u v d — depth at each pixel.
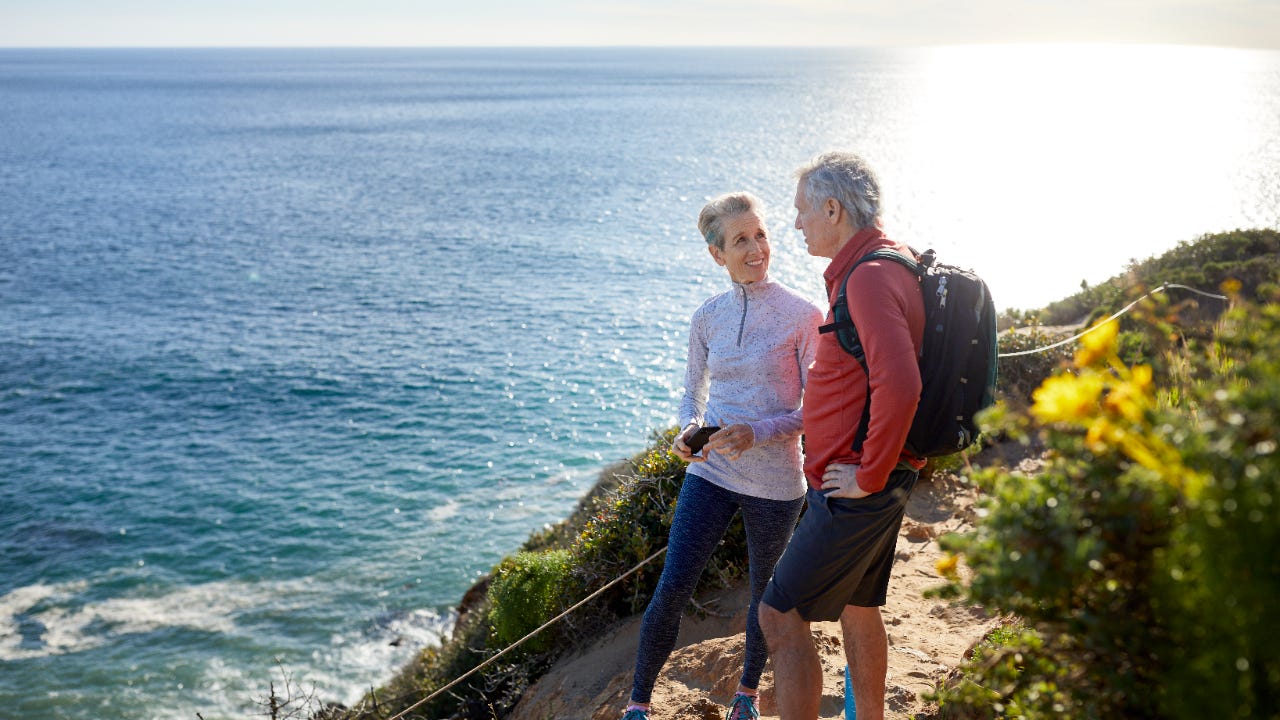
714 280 47.03
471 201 77.12
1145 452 1.51
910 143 110.81
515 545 20.36
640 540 5.80
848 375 2.67
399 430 27.70
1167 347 2.45
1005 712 2.36
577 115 180.50
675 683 4.28
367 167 104.12
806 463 2.84
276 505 22.97
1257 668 1.36
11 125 164.38
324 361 34.72
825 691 3.86
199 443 27.39
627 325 38.53
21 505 23.38
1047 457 1.79
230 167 105.25
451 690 7.11
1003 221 55.25
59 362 35.41
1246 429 1.36
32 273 51.38
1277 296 1.74
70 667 16.55
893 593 4.85
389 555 20.19
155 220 69.81
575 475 24.05
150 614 18.23
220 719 14.96
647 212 69.88
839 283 2.74
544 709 5.00
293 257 55.41
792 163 99.94
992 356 2.61
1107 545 1.57
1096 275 39.81
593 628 5.91
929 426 2.58
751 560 3.51
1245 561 1.30
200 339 38.19
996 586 1.59
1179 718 1.46
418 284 47.50
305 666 16.30
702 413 3.75
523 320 39.66
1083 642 1.69
